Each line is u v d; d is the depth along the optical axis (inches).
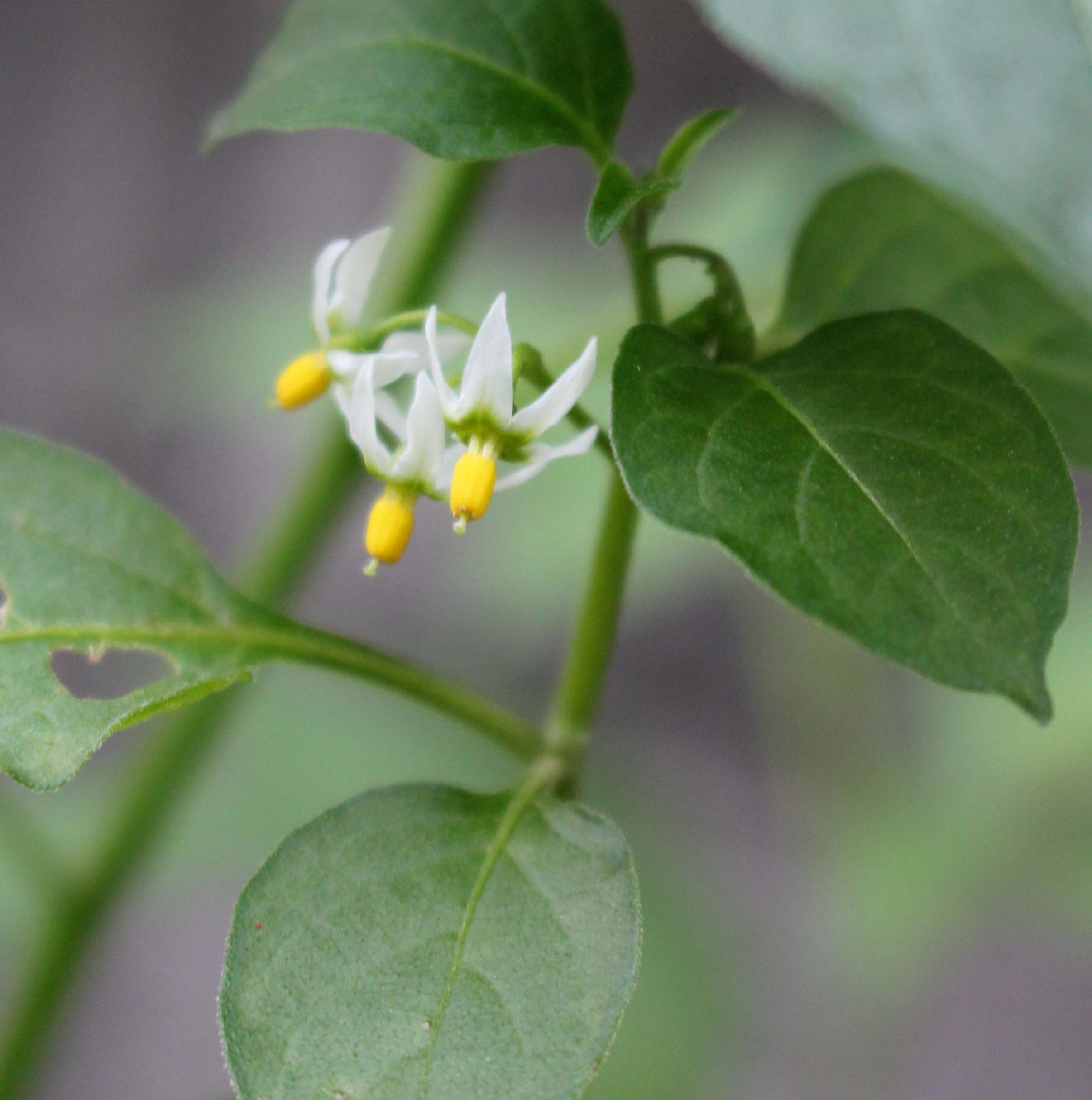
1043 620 5.6
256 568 7.4
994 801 8.4
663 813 10.2
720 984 9.4
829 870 8.8
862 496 5.7
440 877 5.8
